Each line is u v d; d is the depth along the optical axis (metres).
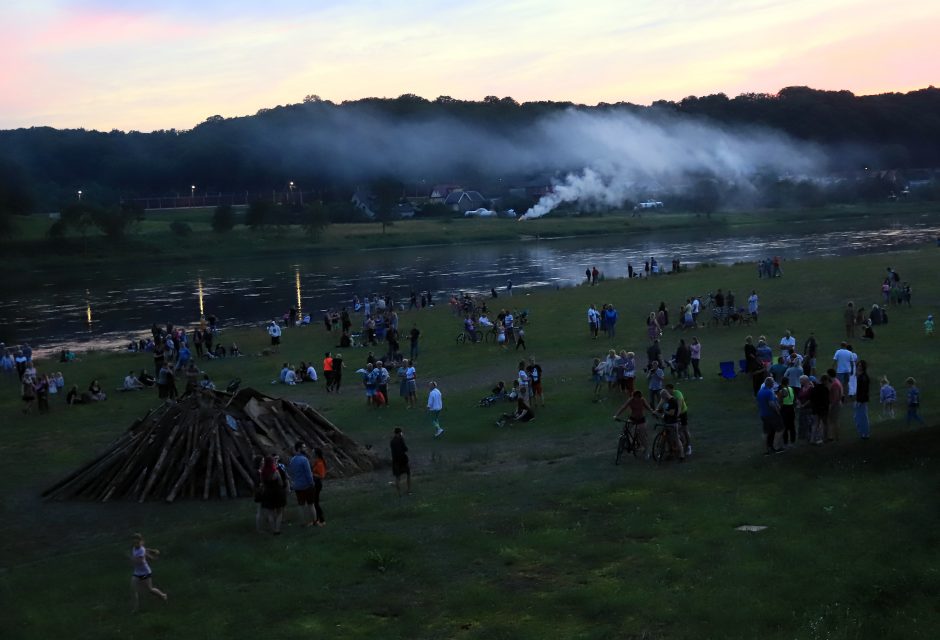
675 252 132.50
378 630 14.09
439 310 68.56
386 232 192.25
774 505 18.31
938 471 18.59
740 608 13.41
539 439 29.28
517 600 14.81
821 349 40.66
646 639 12.91
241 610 15.23
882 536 15.55
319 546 18.47
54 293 116.12
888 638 12.19
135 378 46.12
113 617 15.40
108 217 166.88
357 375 45.47
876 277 63.94
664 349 45.19
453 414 34.56
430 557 17.30
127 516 24.31
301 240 179.38
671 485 20.78
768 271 69.38
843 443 22.64
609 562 16.23
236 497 25.50
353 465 27.34
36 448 33.41
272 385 43.69
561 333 52.62
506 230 194.25
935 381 32.03
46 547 22.03
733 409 30.41
